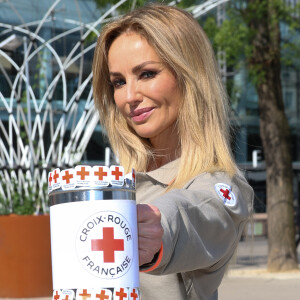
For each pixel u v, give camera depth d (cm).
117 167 91
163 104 157
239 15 1078
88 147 1533
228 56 1071
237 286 869
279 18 1078
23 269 718
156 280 152
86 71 1011
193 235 120
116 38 160
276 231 1066
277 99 1091
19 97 842
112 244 89
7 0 840
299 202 2302
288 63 1152
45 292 723
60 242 90
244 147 1953
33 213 757
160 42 152
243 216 139
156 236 102
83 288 88
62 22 1009
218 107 157
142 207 102
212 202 131
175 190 129
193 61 155
